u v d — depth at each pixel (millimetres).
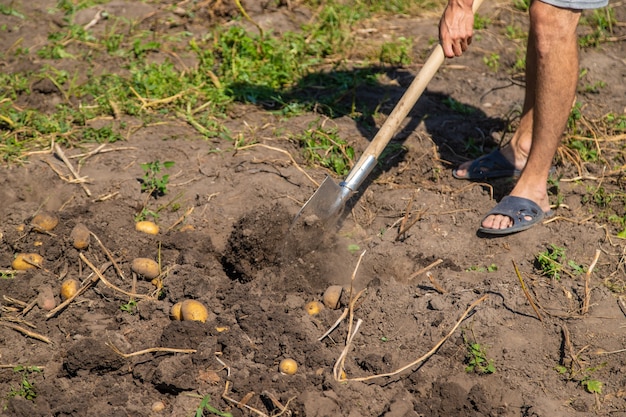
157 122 5434
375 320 4398
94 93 5621
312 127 5371
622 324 4348
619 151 5242
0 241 4660
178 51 6043
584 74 5895
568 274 4559
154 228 4754
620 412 4102
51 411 4109
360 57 6051
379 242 4754
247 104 5586
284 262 4578
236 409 4113
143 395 4188
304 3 6543
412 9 6555
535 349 4293
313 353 4258
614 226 4816
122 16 6375
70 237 4609
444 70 5961
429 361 4270
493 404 4137
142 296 4488
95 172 5070
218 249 4723
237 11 6375
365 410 4113
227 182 5039
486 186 5043
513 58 6090
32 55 5965
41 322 4395
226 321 4367
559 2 4531
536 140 4754
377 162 4898
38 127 5336
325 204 4617
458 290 4477
